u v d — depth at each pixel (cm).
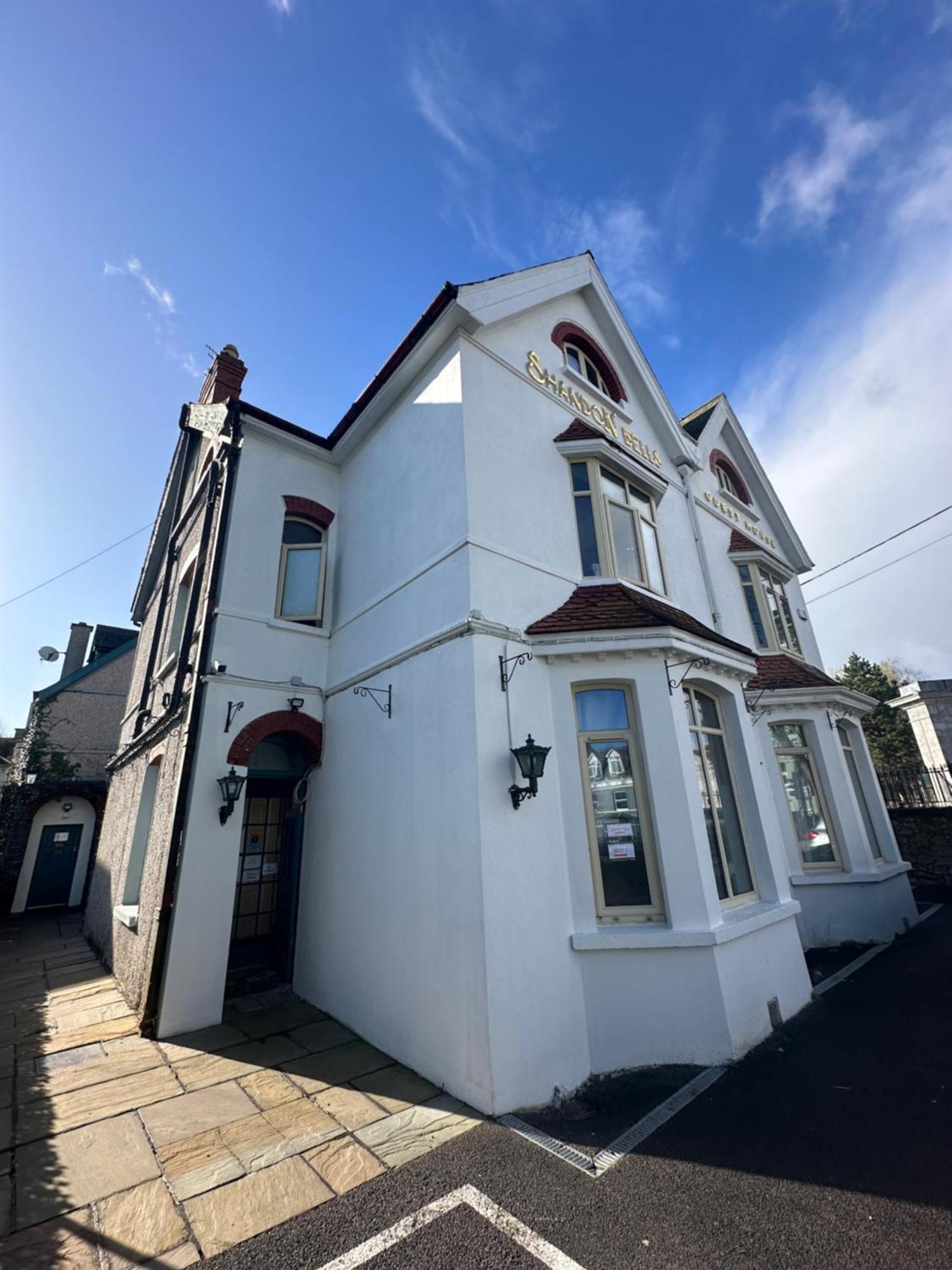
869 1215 320
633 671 625
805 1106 437
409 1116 441
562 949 530
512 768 548
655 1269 289
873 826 1068
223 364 1055
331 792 768
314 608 879
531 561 674
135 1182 364
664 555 941
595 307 1018
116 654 1848
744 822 709
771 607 1259
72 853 1664
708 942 529
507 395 753
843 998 672
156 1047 581
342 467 959
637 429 1054
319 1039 600
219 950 657
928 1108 423
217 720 725
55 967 950
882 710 2795
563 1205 336
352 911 664
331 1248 307
